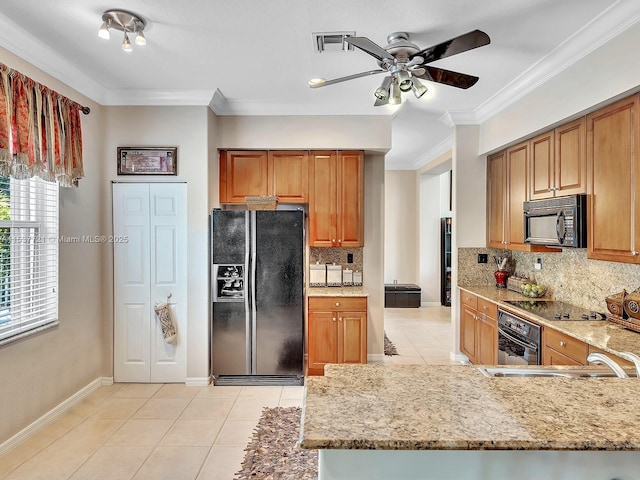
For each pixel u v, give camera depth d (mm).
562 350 2457
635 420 996
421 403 1097
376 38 2559
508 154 3807
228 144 3998
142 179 3650
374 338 4387
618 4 2145
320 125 4039
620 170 2387
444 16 2301
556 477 1001
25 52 2598
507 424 971
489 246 4227
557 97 2883
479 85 3346
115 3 2174
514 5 2184
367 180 4383
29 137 2521
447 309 7215
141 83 3393
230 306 3693
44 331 2859
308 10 2246
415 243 7707
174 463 2430
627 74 2230
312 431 933
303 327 3766
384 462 998
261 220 3701
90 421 2963
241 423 2943
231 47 2705
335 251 4426
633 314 2352
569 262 3350
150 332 3705
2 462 2422
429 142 5500
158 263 3684
